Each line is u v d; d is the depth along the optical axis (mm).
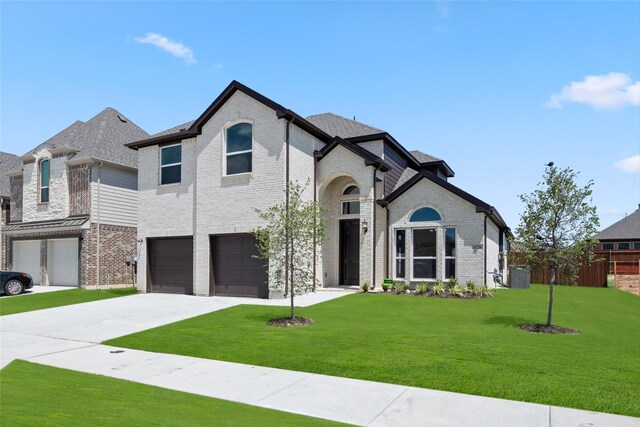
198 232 17781
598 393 5961
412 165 22250
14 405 5199
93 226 22234
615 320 12234
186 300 16141
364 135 18984
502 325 10656
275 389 6465
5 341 9891
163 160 19531
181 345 9195
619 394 5926
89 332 10711
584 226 10523
